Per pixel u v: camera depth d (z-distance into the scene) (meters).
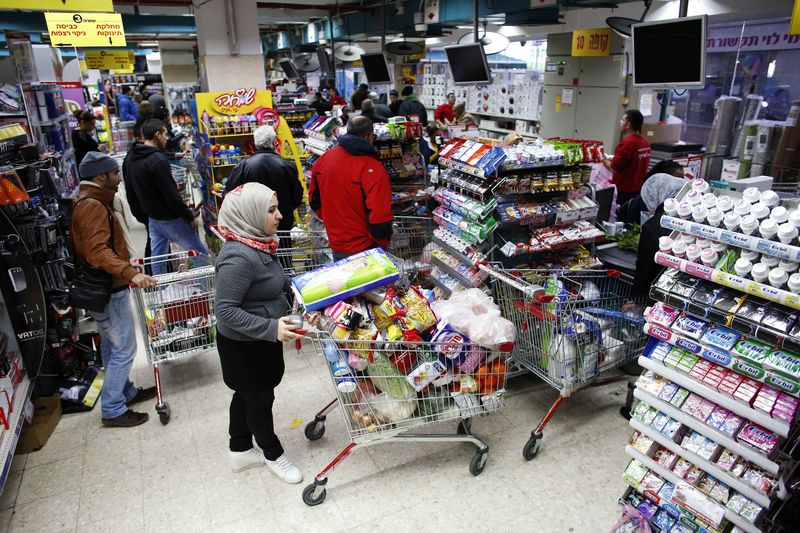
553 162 3.28
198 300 3.24
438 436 2.61
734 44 6.91
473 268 3.45
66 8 4.46
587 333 2.79
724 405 1.89
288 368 3.78
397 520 2.44
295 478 2.66
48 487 2.66
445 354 2.46
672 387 2.10
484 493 2.60
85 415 3.26
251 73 6.39
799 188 3.50
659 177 3.53
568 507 2.50
